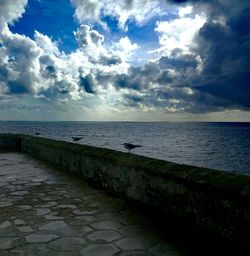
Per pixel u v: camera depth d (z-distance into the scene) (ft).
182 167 14.15
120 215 15.43
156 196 15.21
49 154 32.04
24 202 17.75
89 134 428.15
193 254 11.12
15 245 11.78
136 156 18.13
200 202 12.45
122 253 11.16
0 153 40.91
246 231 10.42
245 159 210.59
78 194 19.53
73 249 11.46
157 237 12.66
